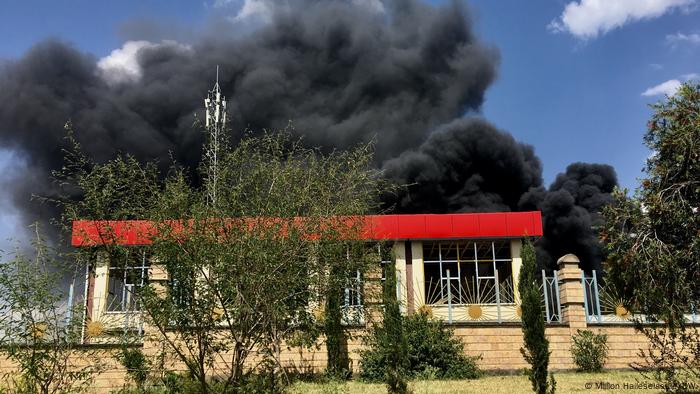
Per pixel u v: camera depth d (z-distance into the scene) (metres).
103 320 10.07
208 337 8.14
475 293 16.98
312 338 8.89
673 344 10.19
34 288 8.12
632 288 9.35
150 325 8.42
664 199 9.00
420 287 16.69
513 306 16.64
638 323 10.58
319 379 13.19
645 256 8.96
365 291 9.79
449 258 18.42
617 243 9.35
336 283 8.96
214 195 8.55
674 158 8.96
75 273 8.52
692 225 8.80
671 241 9.02
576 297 15.51
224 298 7.92
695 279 8.75
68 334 8.41
